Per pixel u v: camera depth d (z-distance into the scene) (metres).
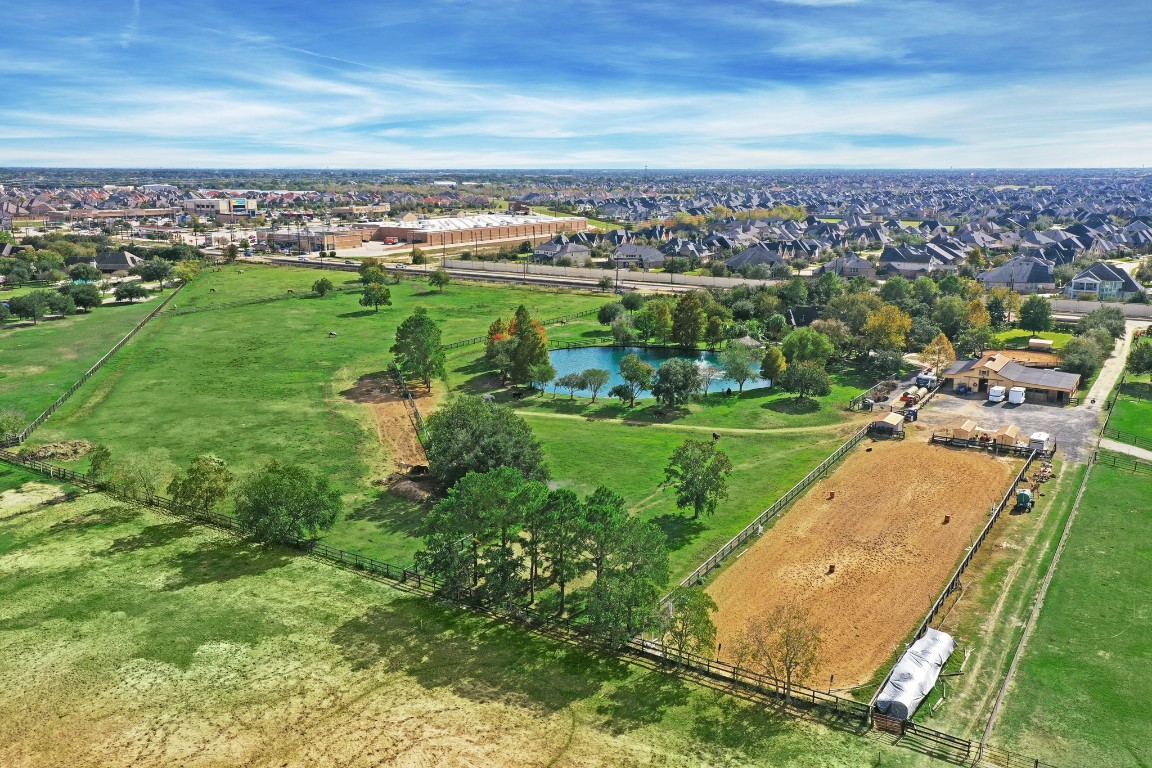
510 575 73.56
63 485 100.06
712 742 56.34
